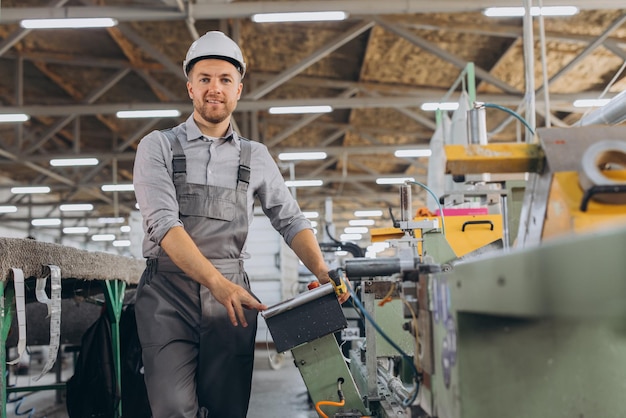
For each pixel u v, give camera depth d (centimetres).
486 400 97
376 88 871
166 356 180
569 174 100
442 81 855
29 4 643
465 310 90
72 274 225
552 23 675
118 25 642
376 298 217
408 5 538
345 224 2081
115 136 1174
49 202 1526
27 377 601
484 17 659
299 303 162
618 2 523
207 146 194
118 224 1905
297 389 498
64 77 905
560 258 58
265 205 212
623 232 48
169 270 187
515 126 1059
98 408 280
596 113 269
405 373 272
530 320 100
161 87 827
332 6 541
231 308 166
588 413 104
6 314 175
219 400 189
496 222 301
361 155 1334
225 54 188
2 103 1006
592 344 105
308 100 809
